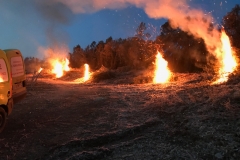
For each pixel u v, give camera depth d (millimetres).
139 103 10180
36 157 6020
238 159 5184
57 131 7566
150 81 17484
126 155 5805
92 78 23453
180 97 9859
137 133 7098
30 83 18531
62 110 9859
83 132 7336
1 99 7715
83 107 10188
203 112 7699
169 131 6871
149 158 5602
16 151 6328
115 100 11023
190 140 6195
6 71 8141
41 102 11375
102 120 8344
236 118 6816
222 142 5793
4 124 7703
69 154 6094
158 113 8469
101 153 5938
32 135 7293
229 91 8945
